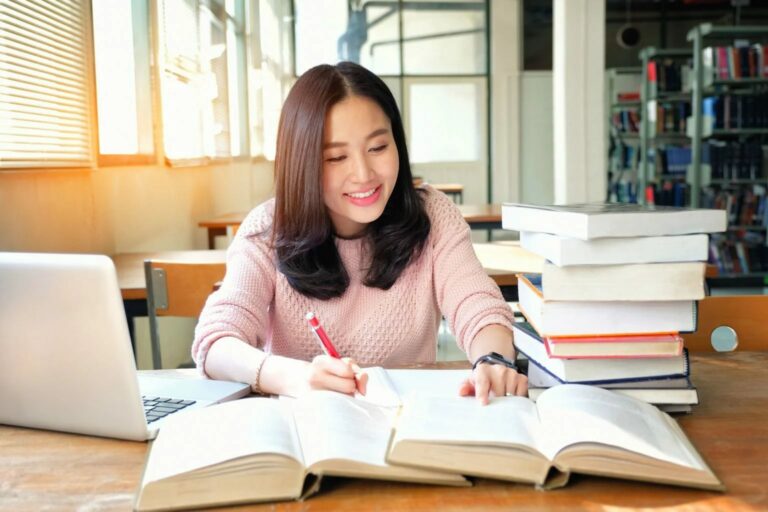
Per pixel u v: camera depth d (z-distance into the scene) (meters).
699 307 1.39
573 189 5.75
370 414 0.89
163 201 3.96
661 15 10.12
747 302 1.39
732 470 0.80
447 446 0.77
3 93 2.17
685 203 6.63
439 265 1.45
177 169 4.27
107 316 0.90
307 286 1.38
